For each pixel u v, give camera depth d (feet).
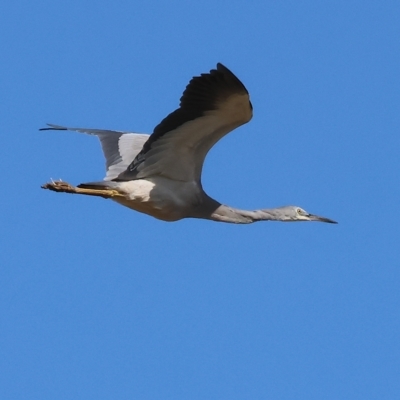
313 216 62.54
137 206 55.16
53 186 52.85
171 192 55.21
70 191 53.16
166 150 53.93
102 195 54.08
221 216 58.13
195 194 55.83
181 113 51.39
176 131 52.75
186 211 56.08
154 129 52.54
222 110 51.13
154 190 54.85
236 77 48.85
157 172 54.95
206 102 50.70
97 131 63.87
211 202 57.36
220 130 52.90
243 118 51.65
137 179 55.01
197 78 49.78
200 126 52.54
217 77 49.26
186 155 54.29
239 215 59.11
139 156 54.24
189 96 50.72
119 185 54.44
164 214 55.62
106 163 59.93
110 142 61.62
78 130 64.23
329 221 62.54
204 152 54.19
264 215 60.34
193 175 55.36
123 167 58.85
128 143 60.95
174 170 55.01
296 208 62.13
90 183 53.88
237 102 50.34
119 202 55.21
